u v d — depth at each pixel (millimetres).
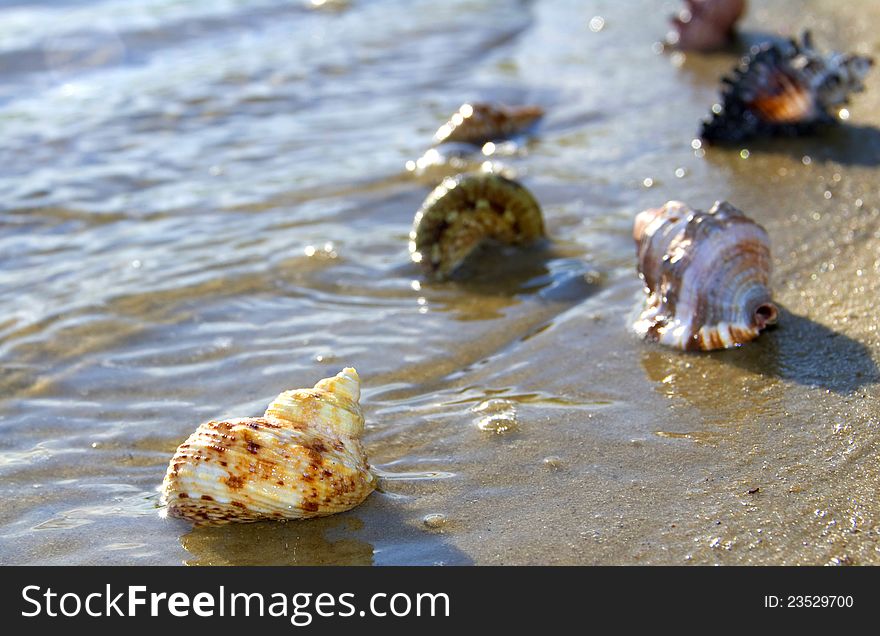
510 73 1056
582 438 593
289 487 551
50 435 614
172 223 795
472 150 889
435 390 632
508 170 851
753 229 641
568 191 815
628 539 542
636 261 719
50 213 810
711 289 639
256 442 553
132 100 1001
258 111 975
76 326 689
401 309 698
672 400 611
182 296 713
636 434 593
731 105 860
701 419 598
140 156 893
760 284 640
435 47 1160
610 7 1292
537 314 685
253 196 827
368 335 676
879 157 818
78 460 599
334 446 562
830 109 855
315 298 710
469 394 626
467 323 682
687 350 641
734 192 791
